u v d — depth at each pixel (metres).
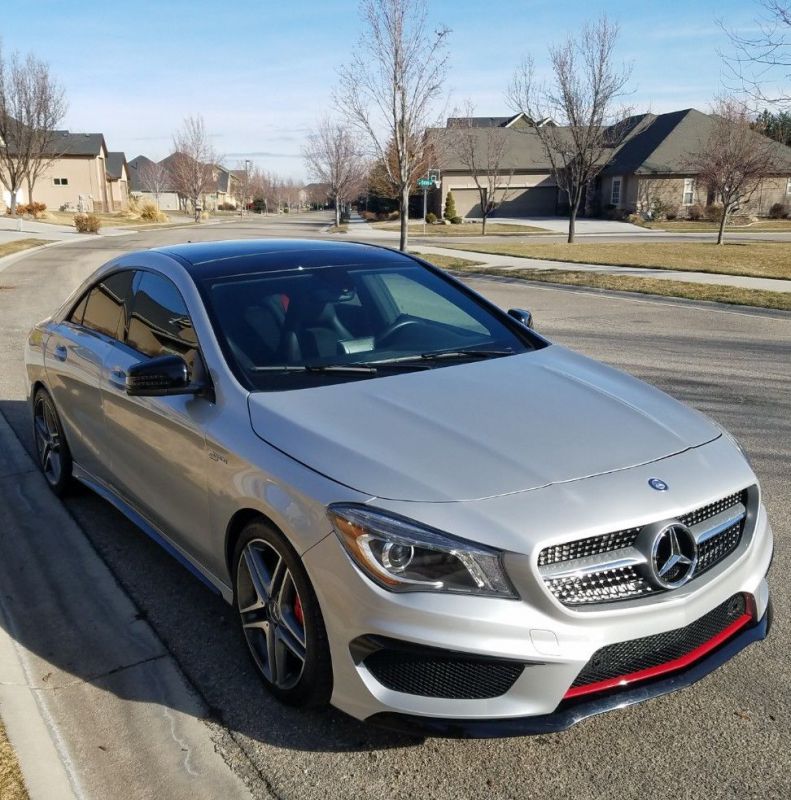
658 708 2.90
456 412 2.96
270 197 125.44
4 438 6.19
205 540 3.26
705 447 2.91
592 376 3.50
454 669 2.38
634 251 26.78
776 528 4.39
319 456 2.69
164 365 3.20
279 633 2.86
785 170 50.44
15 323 11.91
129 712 2.93
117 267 4.45
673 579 2.52
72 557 4.18
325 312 3.70
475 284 17.66
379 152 24.08
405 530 2.39
